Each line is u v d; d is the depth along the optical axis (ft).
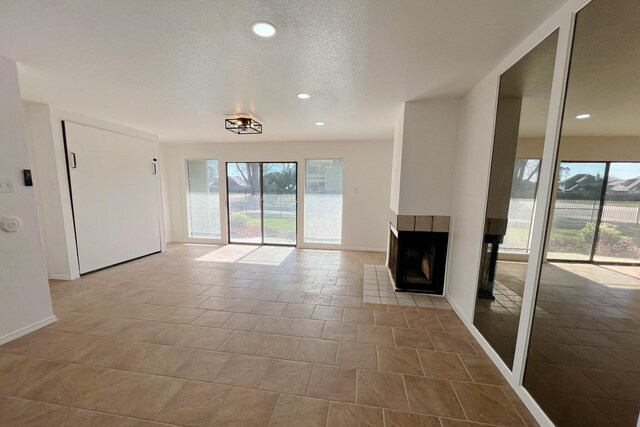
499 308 6.50
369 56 6.41
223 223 19.35
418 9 4.73
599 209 4.52
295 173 18.44
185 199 19.48
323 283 11.79
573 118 4.64
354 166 17.40
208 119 12.29
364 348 7.08
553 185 4.90
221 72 7.27
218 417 4.97
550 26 4.99
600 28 4.21
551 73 5.03
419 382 5.89
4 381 5.78
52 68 7.09
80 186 11.89
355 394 5.54
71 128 11.34
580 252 4.66
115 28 5.31
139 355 6.70
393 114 11.12
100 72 7.32
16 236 7.23
